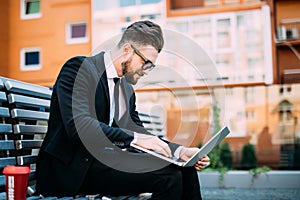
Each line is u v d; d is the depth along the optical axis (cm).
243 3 725
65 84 154
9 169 124
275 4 720
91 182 152
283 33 711
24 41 710
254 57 716
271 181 485
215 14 729
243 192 440
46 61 707
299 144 631
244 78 711
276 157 629
